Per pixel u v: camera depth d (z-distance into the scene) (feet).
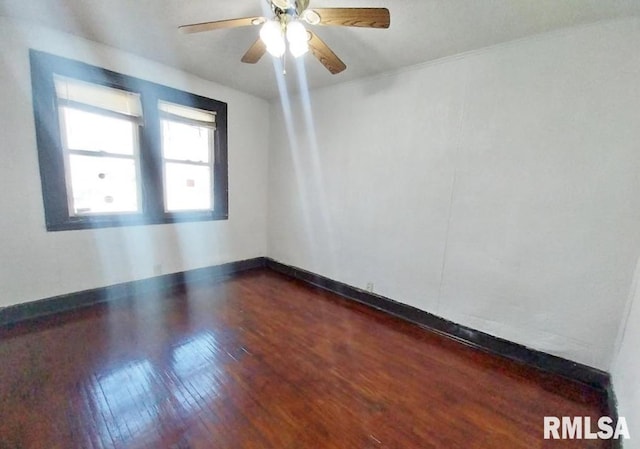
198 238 11.65
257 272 13.32
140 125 9.54
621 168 5.80
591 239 6.19
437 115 8.18
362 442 4.71
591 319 6.26
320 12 5.02
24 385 5.58
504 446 4.76
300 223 12.41
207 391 5.67
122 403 5.25
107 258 9.39
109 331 7.67
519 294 7.14
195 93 10.64
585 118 6.09
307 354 7.09
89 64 8.26
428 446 4.70
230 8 6.34
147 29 7.39
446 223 8.22
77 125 8.50
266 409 5.29
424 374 6.53
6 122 7.32
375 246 9.94
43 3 6.44
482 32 6.59
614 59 5.73
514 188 7.05
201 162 11.56
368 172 9.89
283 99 12.45
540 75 6.52
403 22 6.35
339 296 10.91
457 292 8.16
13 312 7.79
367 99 9.70
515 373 6.69
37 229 8.02
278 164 13.08
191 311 9.09
